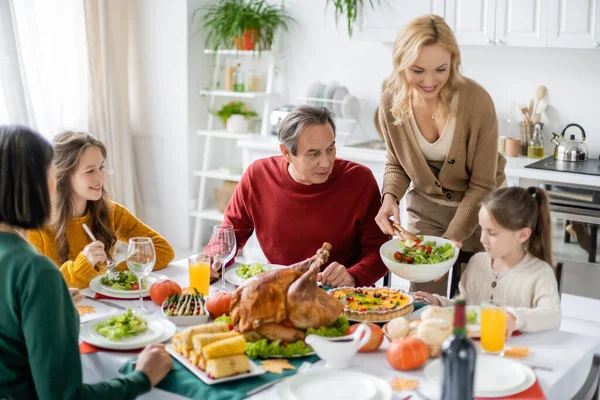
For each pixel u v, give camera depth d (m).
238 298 1.86
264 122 4.95
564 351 1.85
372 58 4.70
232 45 4.90
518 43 3.94
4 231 1.62
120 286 2.26
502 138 4.28
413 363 1.71
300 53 4.95
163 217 5.25
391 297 2.11
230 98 5.23
